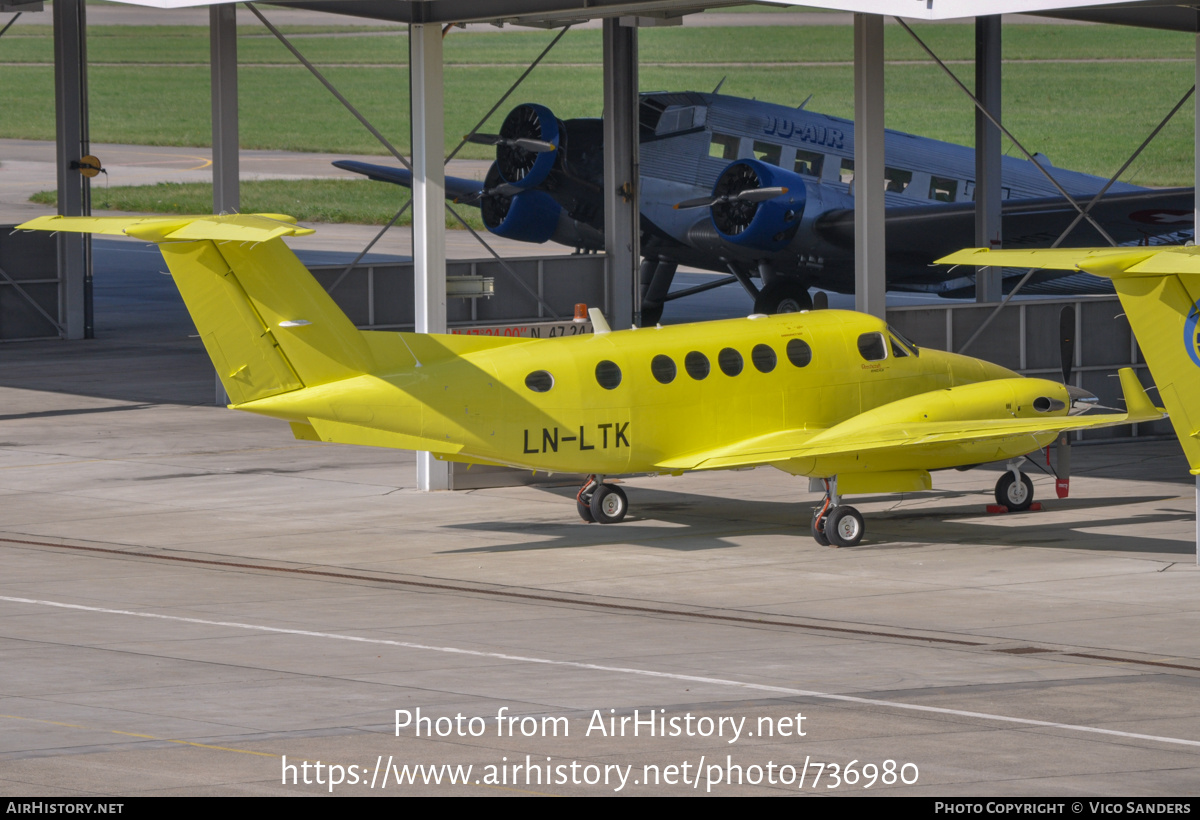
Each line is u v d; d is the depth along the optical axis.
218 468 84.62
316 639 49.50
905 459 66.19
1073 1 57.28
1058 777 34.88
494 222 123.12
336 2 84.25
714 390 66.44
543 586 58.00
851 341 70.06
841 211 119.56
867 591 56.94
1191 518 71.19
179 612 53.50
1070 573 59.84
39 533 68.12
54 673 44.94
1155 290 54.28
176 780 34.59
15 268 132.88
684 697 42.09
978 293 105.38
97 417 100.12
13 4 110.69
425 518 72.06
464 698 42.09
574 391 63.50
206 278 58.16
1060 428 60.25
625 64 105.56
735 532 68.88
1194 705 41.22
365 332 60.69
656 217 128.62
